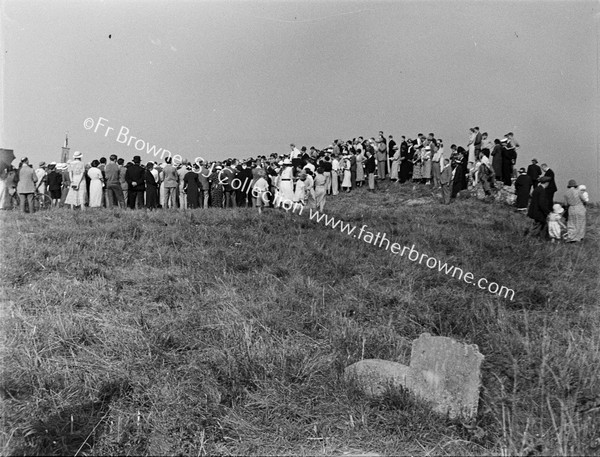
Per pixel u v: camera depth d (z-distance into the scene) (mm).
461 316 7961
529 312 8648
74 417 4816
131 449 4422
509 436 4625
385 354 6461
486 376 5875
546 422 4973
